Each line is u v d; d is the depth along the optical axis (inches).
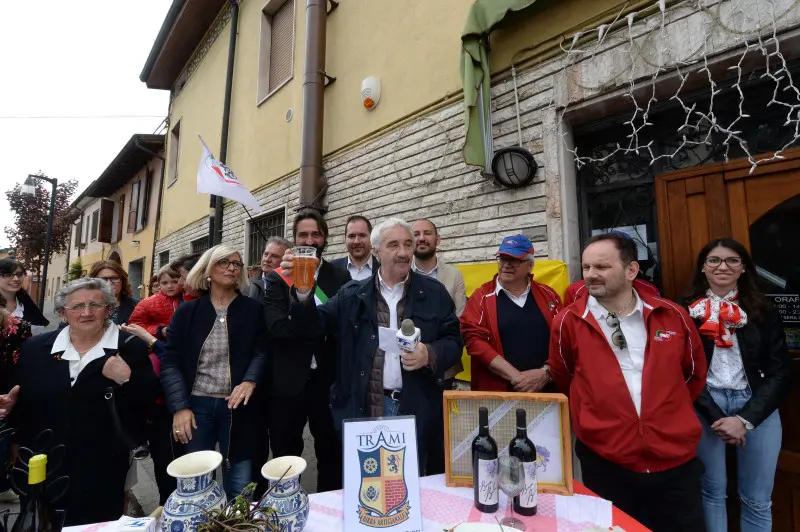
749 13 83.0
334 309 82.9
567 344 76.5
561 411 55.9
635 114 98.7
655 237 105.1
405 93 161.6
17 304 145.9
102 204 568.1
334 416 76.9
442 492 55.4
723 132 94.7
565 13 112.8
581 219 116.4
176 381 85.0
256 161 265.1
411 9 160.9
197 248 341.1
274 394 86.4
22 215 703.1
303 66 224.8
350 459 48.8
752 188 90.5
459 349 77.0
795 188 85.4
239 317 90.4
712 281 82.0
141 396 81.5
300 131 222.8
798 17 77.7
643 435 65.1
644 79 98.0
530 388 84.5
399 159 162.7
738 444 76.4
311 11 201.8
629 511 69.2
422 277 83.2
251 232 271.6
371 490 47.5
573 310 74.7
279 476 47.3
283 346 87.8
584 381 71.2
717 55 87.7
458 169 139.5
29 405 73.6
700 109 98.9
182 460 47.6
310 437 173.0
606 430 67.2
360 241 117.4
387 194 167.8
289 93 235.3
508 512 50.4
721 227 94.1
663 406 65.2
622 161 111.7
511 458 49.8
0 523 45.2
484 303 95.7
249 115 277.3
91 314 75.3
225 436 86.6
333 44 205.8
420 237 110.1
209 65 345.7
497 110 128.8
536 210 117.3
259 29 272.4
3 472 73.2
